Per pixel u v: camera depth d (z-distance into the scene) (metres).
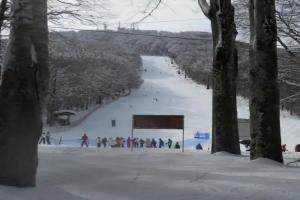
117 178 9.66
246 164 12.08
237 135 15.97
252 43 13.25
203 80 133.62
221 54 15.78
